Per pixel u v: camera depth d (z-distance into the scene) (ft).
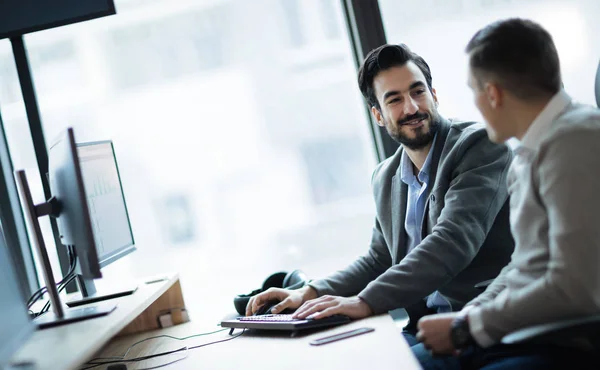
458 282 7.56
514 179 5.68
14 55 10.01
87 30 10.88
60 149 7.05
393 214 8.18
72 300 8.45
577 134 4.96
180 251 13.19
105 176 8.68
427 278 6.86
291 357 5.74
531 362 5.35
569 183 4.87
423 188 7.86
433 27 9.86
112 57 11.62
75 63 10.63
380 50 8.02
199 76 12.97
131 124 11.96
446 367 6.47
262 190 13.48
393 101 7.88
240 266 13.52
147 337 8.21
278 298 7.55
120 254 8.69
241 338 6.96
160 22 12.70
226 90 13.08
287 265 13.05
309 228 13.41
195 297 10.52
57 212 7.27
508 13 9.78
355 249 10.77
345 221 11.73
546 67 5.28
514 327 5.16
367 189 10.50
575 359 5.26
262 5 12.70
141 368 6.59
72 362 5.16
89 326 6.50
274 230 13.58
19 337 5.11
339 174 12.03
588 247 4.76
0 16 9.79
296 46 12.55
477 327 5.32
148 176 12.87
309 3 11.05
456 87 9.88
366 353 5.40
